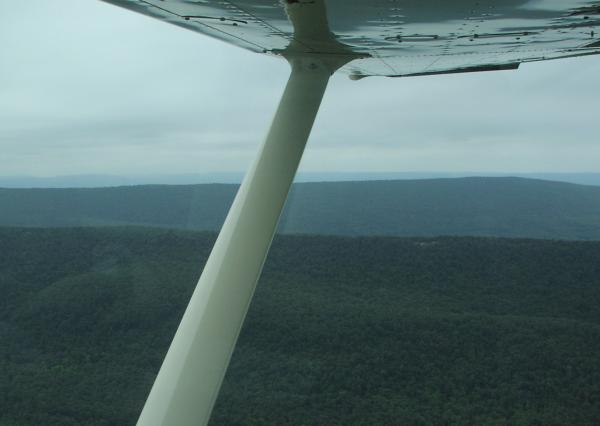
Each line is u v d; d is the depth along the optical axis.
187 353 3.95
